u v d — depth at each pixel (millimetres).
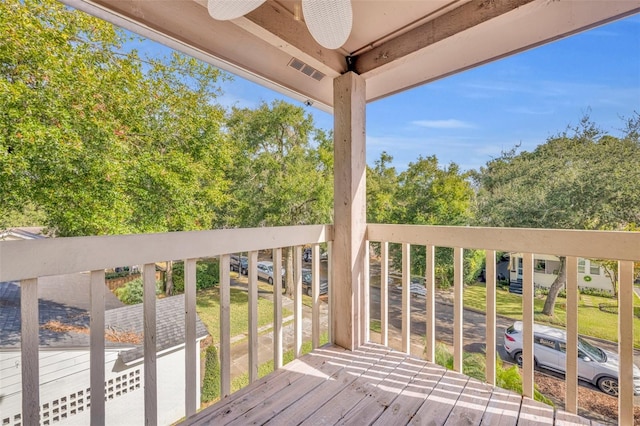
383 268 2186
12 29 4137
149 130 5469
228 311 1604
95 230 4684
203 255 1470
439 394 1589
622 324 1298
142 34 1730
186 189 5691
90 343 1125
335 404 1499
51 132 4293
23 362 990
